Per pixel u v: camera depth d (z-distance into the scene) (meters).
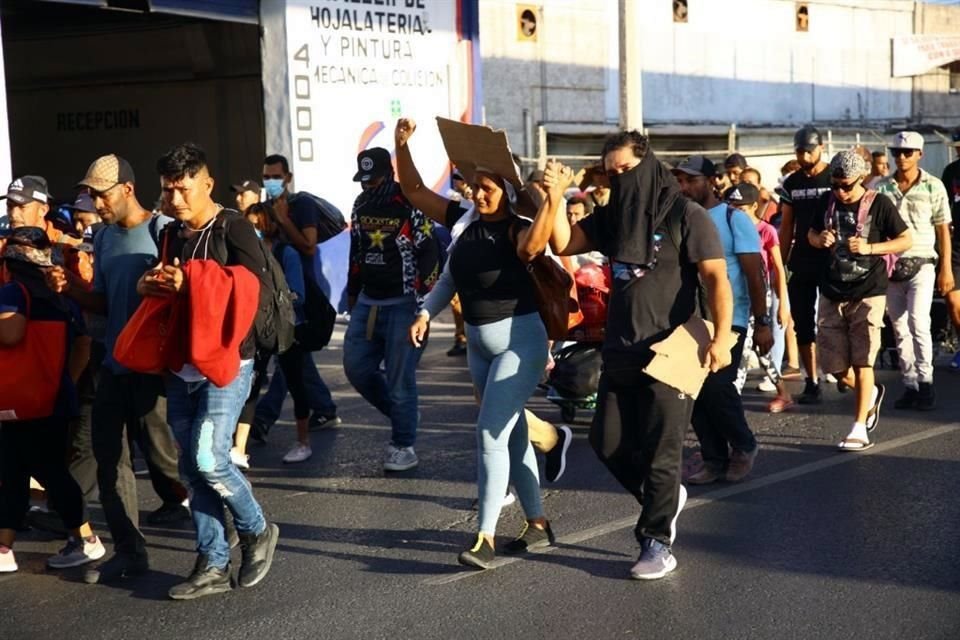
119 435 5.91
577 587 5.56
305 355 9.24
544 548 6.17
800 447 8.29
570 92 26.39
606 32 26.86
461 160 5.88
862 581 5.50
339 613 5.34
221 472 5.50
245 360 5.53
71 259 7.00
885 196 8.11
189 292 5.23
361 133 16.97
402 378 7.92
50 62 21.67
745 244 7.22
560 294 5.85
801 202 9.62
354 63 16.86
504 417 5.80
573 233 5.70
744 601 5.30
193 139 20.98
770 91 30.33
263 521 5.74
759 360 9.55
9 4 18.70
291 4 16.08
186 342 5.36
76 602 5.62
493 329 5.84
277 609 5.42
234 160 20.66
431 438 9.02
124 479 5.93
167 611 5.46
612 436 5.66
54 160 22.27
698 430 7.39
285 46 16.06
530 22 25.66
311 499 7.39
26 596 5.73
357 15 16.84
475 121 18.64
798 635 4.89
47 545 6.59
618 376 5.55
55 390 5.84
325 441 9.03
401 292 7.83
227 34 19.91
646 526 5.64
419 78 17.73
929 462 7.71
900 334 9.47
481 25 24.94
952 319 10.51
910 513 6.57
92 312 5.98
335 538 6.54
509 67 25.42
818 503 6.84
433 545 6.34
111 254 5.88
